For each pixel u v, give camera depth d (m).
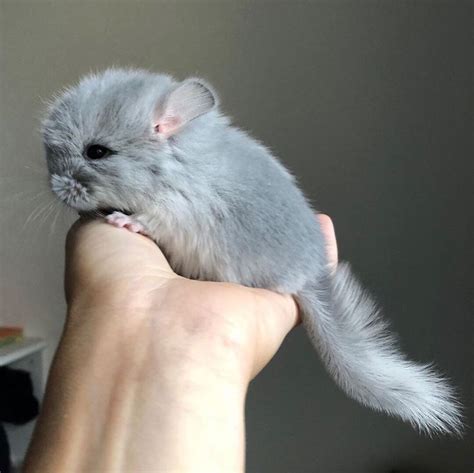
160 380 0.15
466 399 0.36
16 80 0.43
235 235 0.19
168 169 0.19
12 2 0.43
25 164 0.43
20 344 0.42
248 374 0.16
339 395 0.39
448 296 0.37
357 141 0.38
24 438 0.42
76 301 0.17
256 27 0.39
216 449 0.14
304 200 0.22
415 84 0.37
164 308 0.16
